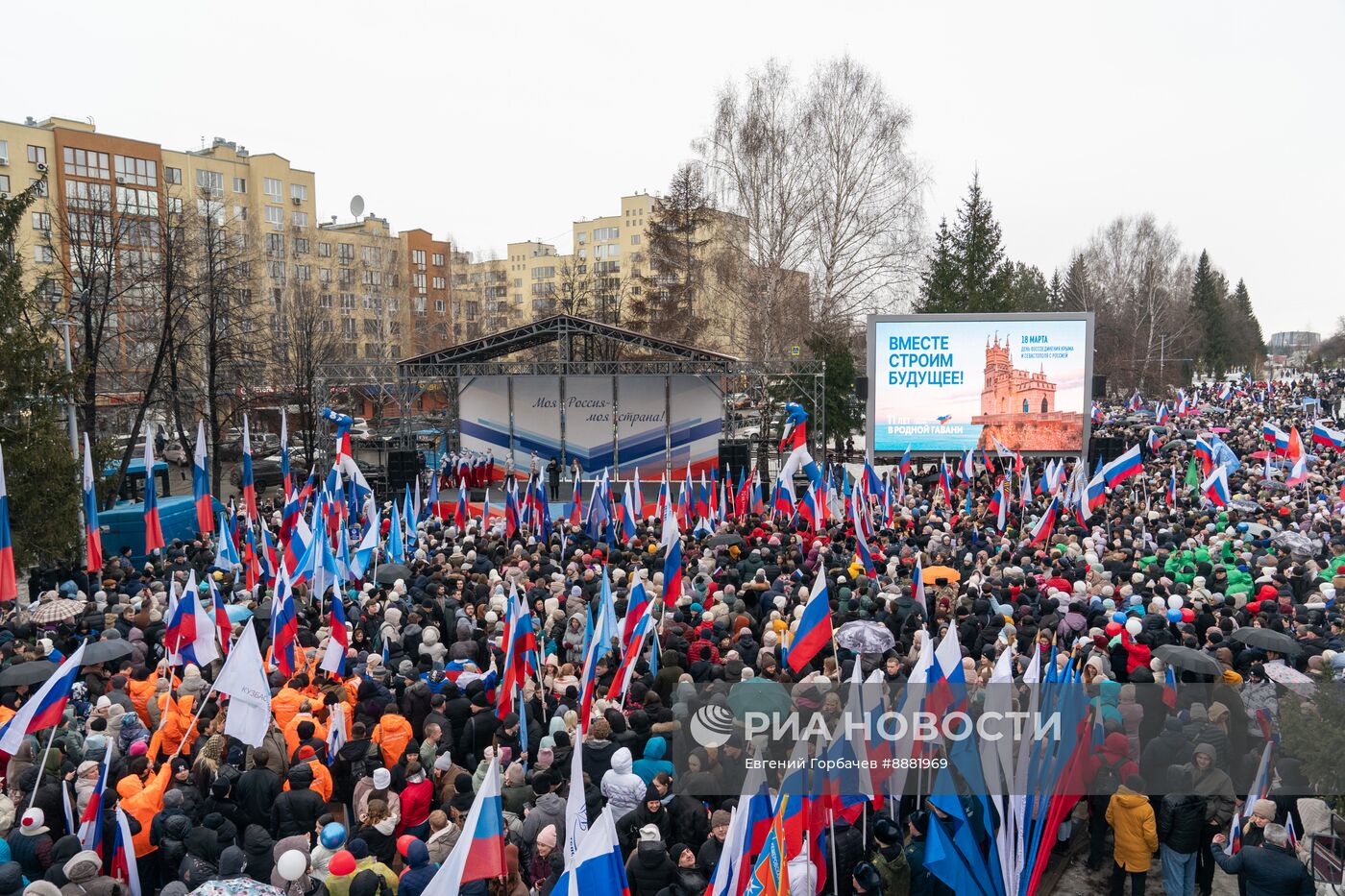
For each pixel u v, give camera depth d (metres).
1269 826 7.74
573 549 19.09
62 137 64.62
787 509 20.75
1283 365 168.62
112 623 13.13
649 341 34.41
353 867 7.39
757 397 46.06
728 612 13.70
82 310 31.91
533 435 38.50
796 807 7.59
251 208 77.38
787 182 42.09
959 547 18.78
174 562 18.45
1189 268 97.56
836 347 41.84
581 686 11.05
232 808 8.83
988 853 8.62
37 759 9.63
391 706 10.05
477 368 37.25
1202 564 16.03
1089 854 10.21
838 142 41.91
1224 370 97.38
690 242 51.81
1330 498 25.03
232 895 6.41
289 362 46.50
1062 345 33.47
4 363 18.69
